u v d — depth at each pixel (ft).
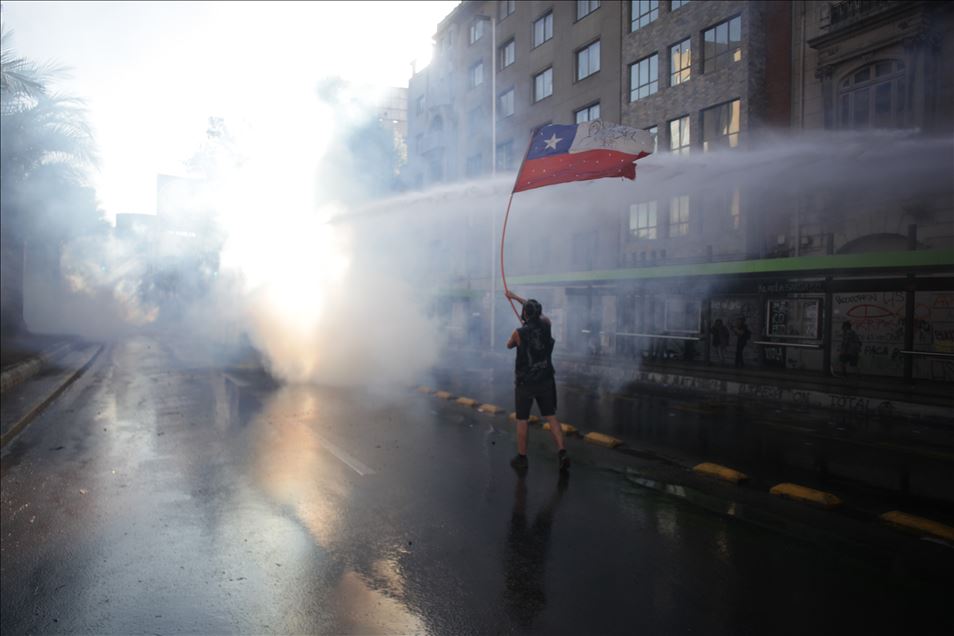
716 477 17.21
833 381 35.45
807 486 16.22
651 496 15.44
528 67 87.97
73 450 21.43
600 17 73.36
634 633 9.04
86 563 11.80
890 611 9.52
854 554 11.71
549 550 12.14
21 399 31.81
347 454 20.13
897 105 43.96
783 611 9.57
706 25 58.54
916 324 36.81
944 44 41.39
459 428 24.41
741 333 44.16
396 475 17.58
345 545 12.54
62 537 13.15
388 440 22.25
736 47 55.62
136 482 17.24
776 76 53.31
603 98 73.10
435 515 14.24
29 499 15.84
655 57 65.77
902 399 28.78
